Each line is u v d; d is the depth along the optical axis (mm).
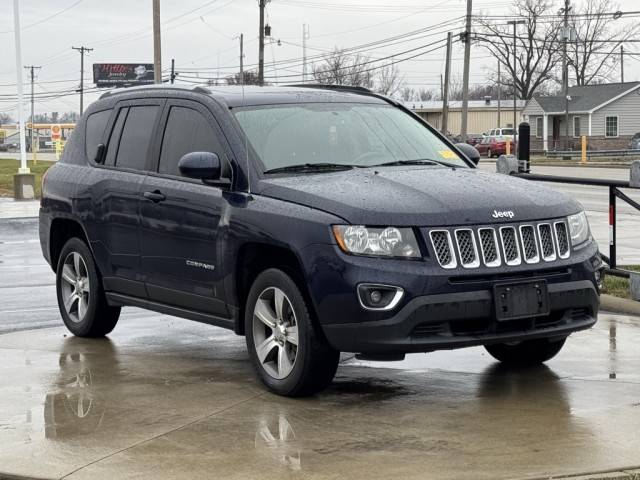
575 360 7750
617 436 5746
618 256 13961
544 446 5598
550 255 6684
